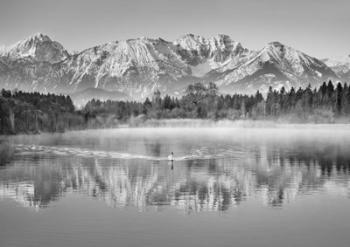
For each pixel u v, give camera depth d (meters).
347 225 42.00
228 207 48.31
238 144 123.25
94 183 61.81
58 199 52.03
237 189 56.97
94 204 49.75
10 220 43.84
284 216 44.81
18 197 53.19
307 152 99.75
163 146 119.00
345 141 130.25
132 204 49.69
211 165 79.06
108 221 43.31
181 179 64.62
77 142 133.62
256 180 63.31
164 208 48.09
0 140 141.00
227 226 41.88
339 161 83.31
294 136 156.62
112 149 110.31
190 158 90.25
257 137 152.88
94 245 37.22
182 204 49.72
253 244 37.41
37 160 87.38
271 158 89.00
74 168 76.00
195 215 45.28
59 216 45.03
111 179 64.88
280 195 53.62
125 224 42.38
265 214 45.53
